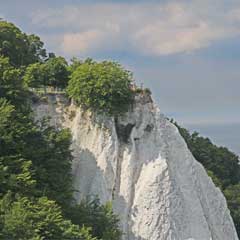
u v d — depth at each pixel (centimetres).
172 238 18662
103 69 19488
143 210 18838
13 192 16312
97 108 19475
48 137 18038
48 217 15612
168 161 19588
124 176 19188
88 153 19362
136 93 19900
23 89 18625
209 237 19175
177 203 19012
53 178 17438
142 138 19625
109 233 17288
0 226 14975
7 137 17025
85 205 18050
